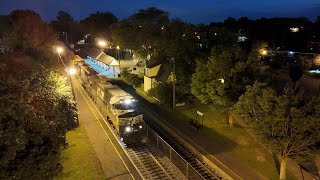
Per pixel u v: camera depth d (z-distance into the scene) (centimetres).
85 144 2658
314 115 1658
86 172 2139
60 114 1953
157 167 2278
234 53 2859
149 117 3503
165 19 7100
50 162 1427
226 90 2631
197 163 2370
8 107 1286
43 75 2333
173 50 3812
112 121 2961
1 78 1408
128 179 2072
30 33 4953
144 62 6106
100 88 3616
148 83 4606
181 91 3694
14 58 2727
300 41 8031
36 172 1366
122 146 2648
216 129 2942
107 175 2125
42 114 1758
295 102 1753
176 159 2398
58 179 2011
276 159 2272
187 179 2047
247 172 2111
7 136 1252
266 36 8919
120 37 6575
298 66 5094
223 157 2359
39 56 3753
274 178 2019
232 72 2634
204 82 2930
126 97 2948
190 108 3647
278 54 6825
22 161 1323
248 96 1948
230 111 2752
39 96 1838
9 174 1259
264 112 1866
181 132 2927
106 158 2402
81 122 3291
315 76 4550
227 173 2102
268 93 1805
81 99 4366
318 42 7312
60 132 1847
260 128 1883
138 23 6875
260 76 2662
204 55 3716
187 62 3750
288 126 1780
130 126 2675
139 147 2648
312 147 1798
